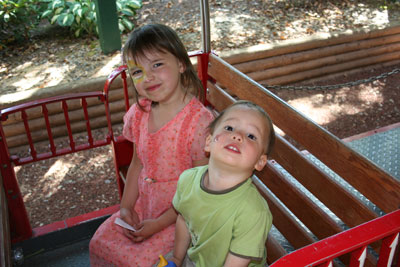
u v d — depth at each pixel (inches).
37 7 267.0
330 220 62.6
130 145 102.1
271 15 279.6
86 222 110.7
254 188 53.2
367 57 252.7
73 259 105.9
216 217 51.9
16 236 104.4
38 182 154.5
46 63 220.4
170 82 61.4
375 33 248.2
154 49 59.4
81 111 186.2
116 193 146.9
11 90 196.4
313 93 227.0
